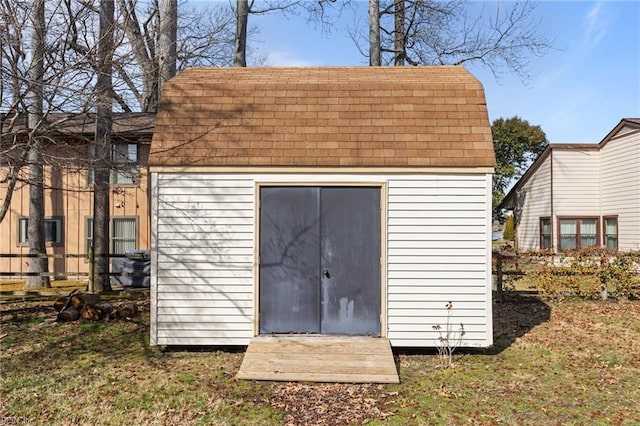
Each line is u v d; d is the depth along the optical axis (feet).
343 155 24.39
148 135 50.34
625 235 58.18
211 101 26.78
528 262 53.42
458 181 24.30
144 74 30.01
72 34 27.04
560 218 63.93
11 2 24.85
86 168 29.58
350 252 24.73
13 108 25.63
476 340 24.08
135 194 53.78
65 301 32.17
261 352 22.34
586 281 39.63
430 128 25.38
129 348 25.25
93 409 17.30
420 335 24.25
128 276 41.60
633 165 56.65
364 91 27.37
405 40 61.98
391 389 19.70
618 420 16.74
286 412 17.33
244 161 24.30
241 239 24.58
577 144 63.72
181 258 24.45
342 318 24.68
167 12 40.04
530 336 28.55
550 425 16.35
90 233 54.08
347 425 16.29
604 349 25.76
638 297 40.06
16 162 25.81
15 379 20.30
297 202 24.81
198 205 24.50
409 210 24.36
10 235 54.19
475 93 27.04
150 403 17.89
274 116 26.09
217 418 16.71
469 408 17.75
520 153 123.75
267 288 24.72
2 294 37.45
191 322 24.38
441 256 24.26
